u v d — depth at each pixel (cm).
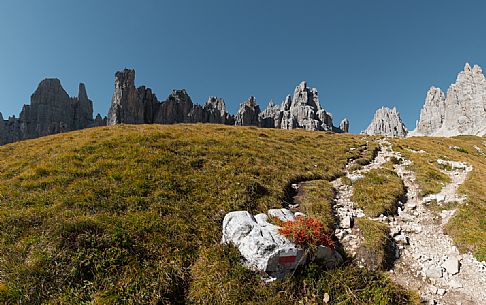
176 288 1066
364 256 1327
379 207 1830
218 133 3406
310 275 1116
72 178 1728
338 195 2083
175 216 1457
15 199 1494
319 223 1306
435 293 1166
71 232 1158
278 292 1043
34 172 1786
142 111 18638
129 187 1652
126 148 2241
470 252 1398
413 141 4797
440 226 1705
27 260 1058
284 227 1234
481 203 1891
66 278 1004
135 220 1347
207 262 1168
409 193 2252
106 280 1024
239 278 1070
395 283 1189
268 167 2286
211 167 2114
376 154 3684
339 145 3812
